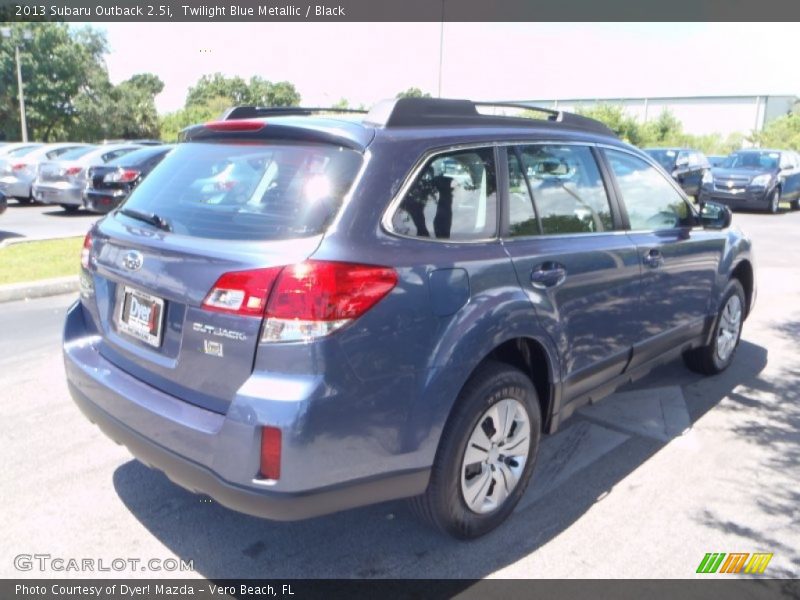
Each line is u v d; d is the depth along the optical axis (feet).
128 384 9.43
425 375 8.83
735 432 14.24
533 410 10.76
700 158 63.00
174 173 10.56
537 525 10.76
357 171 8.79
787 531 10.68
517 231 10.68
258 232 8.59
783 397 16.17
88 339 10.82
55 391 15.53
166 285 8.86
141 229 9.80
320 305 7.87
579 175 12.29
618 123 140.05
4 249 31.71
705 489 11.91
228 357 8.19
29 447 12.83
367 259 8.34
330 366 7.93
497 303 9.70
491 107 12.04
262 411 7.79
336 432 8.06
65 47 144.77
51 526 10.40
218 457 8.12
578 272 11.34
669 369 18.11
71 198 48.70
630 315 12.91
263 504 7.95
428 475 9.14
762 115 181.47
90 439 13.24
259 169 9.46
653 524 10.82
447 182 9.70
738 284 17.42
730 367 18.26
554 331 10.84
